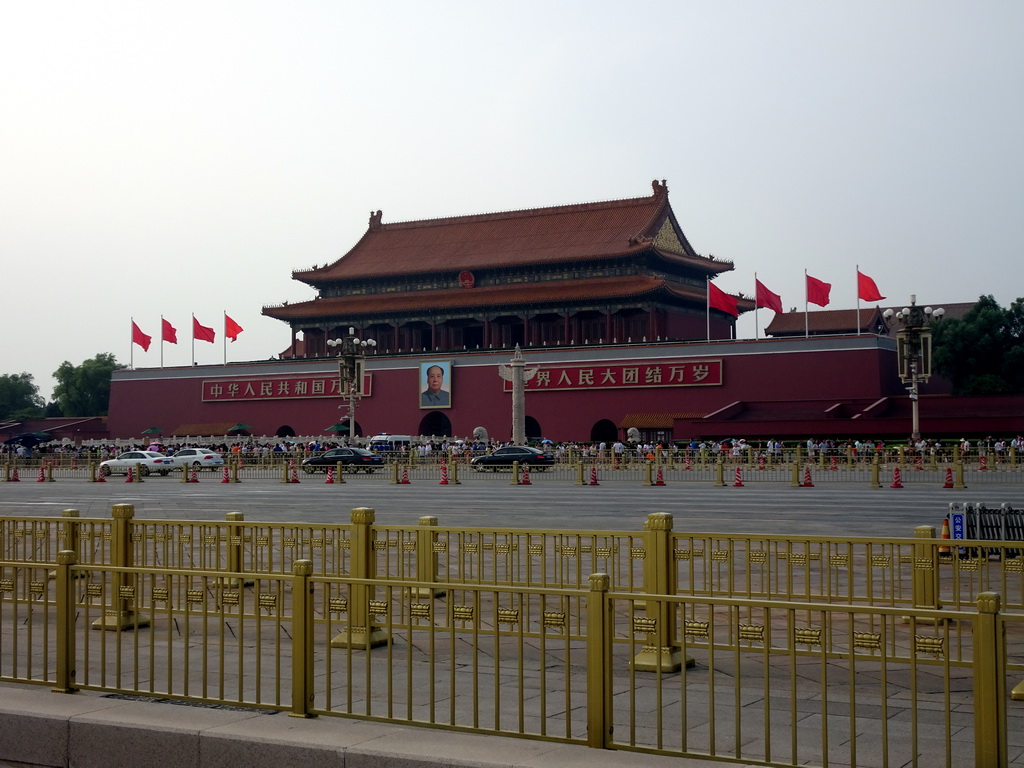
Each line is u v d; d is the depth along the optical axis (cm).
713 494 4503
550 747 912
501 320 10788
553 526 3125
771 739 1033
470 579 1703
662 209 10531
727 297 9144
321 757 916
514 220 11312
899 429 7844
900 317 6134
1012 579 1975
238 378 11025
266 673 1330
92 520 1742
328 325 11388
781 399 8694
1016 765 951
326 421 10588
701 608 1789
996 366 9162
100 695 1119
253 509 3884
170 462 7306
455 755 887
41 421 12681
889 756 972
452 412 10081
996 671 794
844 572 2202
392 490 5081
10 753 1042
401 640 1597
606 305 10081
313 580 1029
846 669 1370
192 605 1906
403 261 11269
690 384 9050
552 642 1576
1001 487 4850
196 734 966
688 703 1184
